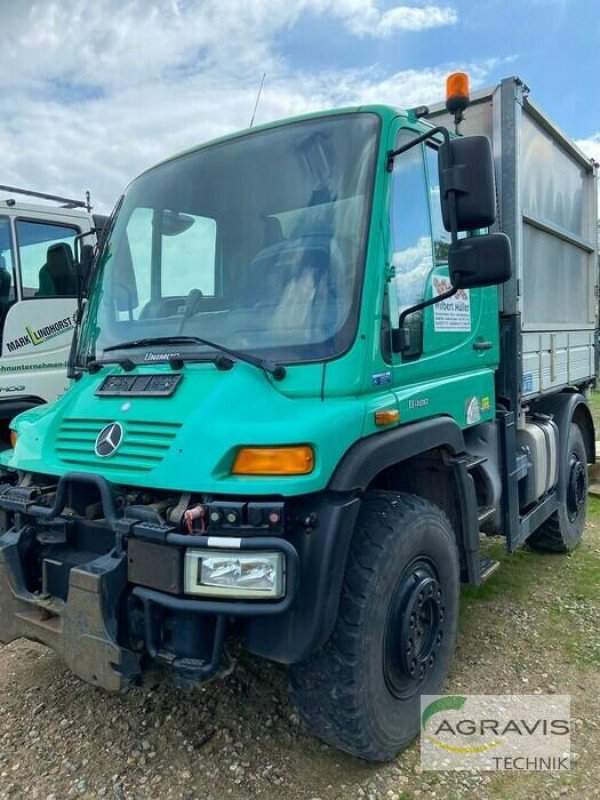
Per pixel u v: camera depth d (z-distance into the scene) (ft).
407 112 10.17
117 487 8.46
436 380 10.48
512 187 13.35
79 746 9.66
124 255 11.42
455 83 9.82
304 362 8.50
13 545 9.21
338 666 8.29
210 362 8.91
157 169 11.64
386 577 8.66
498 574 16.22
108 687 7.93
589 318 20.22
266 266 9.57
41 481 9.76
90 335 11.28
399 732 9.17
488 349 12.48
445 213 8.80
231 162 10.57
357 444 8.31
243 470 7.73
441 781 8.89
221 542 7.38
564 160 17.53
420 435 9.42
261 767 9.16
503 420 12.92
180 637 7.84
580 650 12.34
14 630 9.21
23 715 10.44
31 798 8.64
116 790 8.75
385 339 9.04
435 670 10.03
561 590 15.25
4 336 19.92
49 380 20.92
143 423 8.68
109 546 8.64
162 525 7.73
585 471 18.58
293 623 7.65
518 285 13.42
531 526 14.49
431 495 10.99
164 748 9.58
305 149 9.91
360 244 8.91
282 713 10.37
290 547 7.39
